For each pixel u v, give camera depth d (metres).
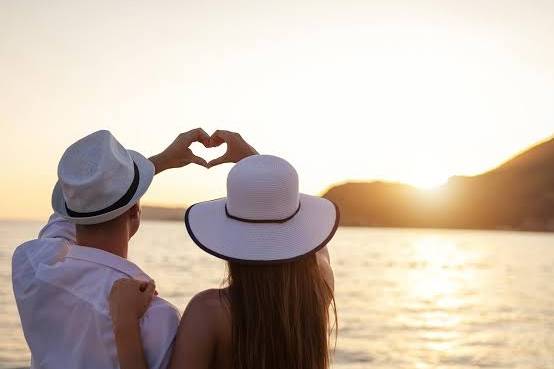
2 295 25.44
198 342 2.29
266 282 2.26
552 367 16.09
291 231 2.28
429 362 16.56
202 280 35.03
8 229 138.25
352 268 52.78
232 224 2.29
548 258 73.62
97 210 2.43
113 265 2.45
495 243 131.12
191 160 2.85
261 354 2.22
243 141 2.85
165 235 116.62
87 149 2.45
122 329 2.37
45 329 2.42
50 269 2.44
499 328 22.67
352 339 19.70
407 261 64.00
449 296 33.44
